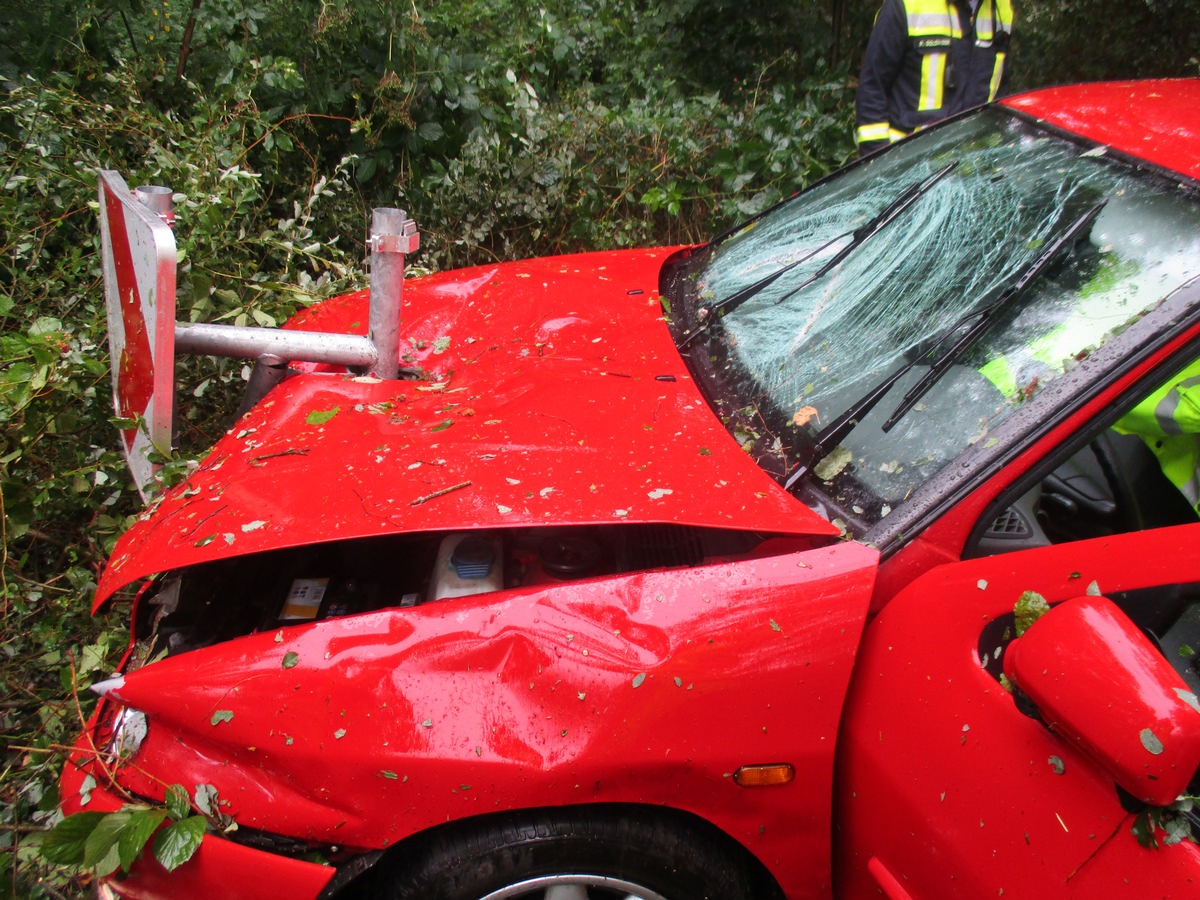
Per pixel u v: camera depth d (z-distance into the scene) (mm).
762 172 5059
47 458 2957
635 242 5082
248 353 2426
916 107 4586
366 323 2738
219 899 1662
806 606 1672
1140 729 1337
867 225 2490
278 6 4660
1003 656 1603
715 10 6457
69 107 3986
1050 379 1773
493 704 1619
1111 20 6035
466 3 6469
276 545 1757
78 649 2572
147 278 2156
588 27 6625
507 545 1992
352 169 4758
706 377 2291
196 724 1653
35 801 2207
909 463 1825
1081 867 1465
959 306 2049
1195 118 2195
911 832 1644
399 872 1679
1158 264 1819
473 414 2143
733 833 1695
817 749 1663
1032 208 2135
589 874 1688
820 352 2172
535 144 4836
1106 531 1984
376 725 1605
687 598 1687
